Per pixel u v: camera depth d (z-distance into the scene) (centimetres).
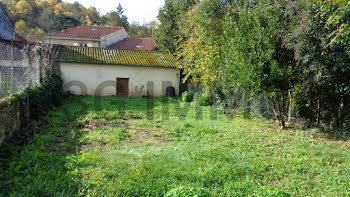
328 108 797
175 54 1922
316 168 488
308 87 779
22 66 1036
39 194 344
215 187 396
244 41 815
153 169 452
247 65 797
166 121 948
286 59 800
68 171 417
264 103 1050
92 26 2988
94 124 830
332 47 721
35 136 619
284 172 466
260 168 473
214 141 669
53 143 593
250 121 984
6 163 420
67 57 1667
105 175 418
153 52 2014
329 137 741
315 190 402
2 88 714
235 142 655
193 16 1416
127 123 898
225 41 975
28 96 739
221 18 1193
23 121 682
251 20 832
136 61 1803
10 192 334
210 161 502
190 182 409
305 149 610
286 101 920
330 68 732
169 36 2202
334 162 526
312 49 743
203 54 1258
